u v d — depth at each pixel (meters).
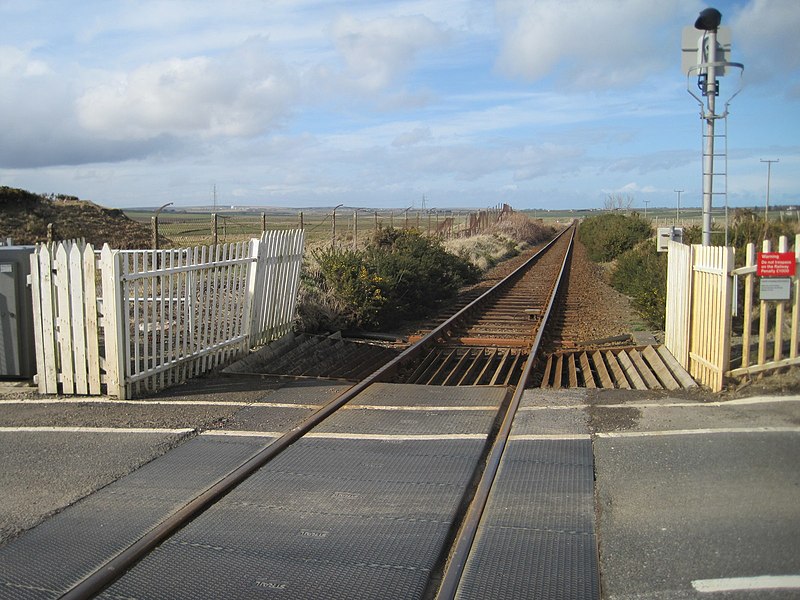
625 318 18.25
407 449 6.98
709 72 11.00
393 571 4.58
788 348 10.27
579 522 5.22
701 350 9.45
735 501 5.42
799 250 8.51
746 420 7.40
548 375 11.67
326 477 6.24
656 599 4.16
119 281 8.78
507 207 82.12
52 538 5.03
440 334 14.87
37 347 9.13
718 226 17.02
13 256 9.43
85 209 40.78
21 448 7.02
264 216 20.58
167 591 4.35
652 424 7.46
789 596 4.11
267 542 5.00
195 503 5.55
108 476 6.24
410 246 24.03
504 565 4.61
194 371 10.35
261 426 7.75
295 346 12.99
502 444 6.98
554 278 30.16
